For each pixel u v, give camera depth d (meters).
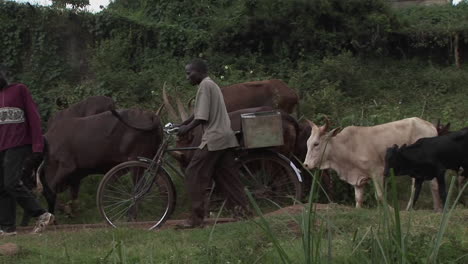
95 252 6.00
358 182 8.88
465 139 8.11
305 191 9.45
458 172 8.55
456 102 15.11
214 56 16.69
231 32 16.94
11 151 7.10
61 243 6.56
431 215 6.75
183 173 8.56
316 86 14.81
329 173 9.56
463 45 17.83
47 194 8.91
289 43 16.91
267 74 16.22
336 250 4.97
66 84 15.20
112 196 7.82
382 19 17.27
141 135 8.79
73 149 8.88
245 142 8.23
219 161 7.21
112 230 6.95
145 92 14.58
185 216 9.68
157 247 6.07
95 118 9.00
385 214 3.66
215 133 7.05
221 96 7.17
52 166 8.91
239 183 7.28
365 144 8.77
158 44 16.94
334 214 6.57
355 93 15.43
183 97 13.09
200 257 5.19
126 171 7.77
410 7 21.05
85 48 16.62
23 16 16.31
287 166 8.45
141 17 18.75
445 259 4.57
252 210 7.53
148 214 8.38
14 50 16.14
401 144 8.80
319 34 16.92
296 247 5.24
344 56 15.99
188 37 17.03
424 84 16.47
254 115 8.28
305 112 12.41
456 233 5.86
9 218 7.38
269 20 16.77
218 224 7.10
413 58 17.78
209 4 18.83
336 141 8.80
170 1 18.53
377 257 3.75
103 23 16.77
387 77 16.78
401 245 3.41
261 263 4.96
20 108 7.15
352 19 17.28
